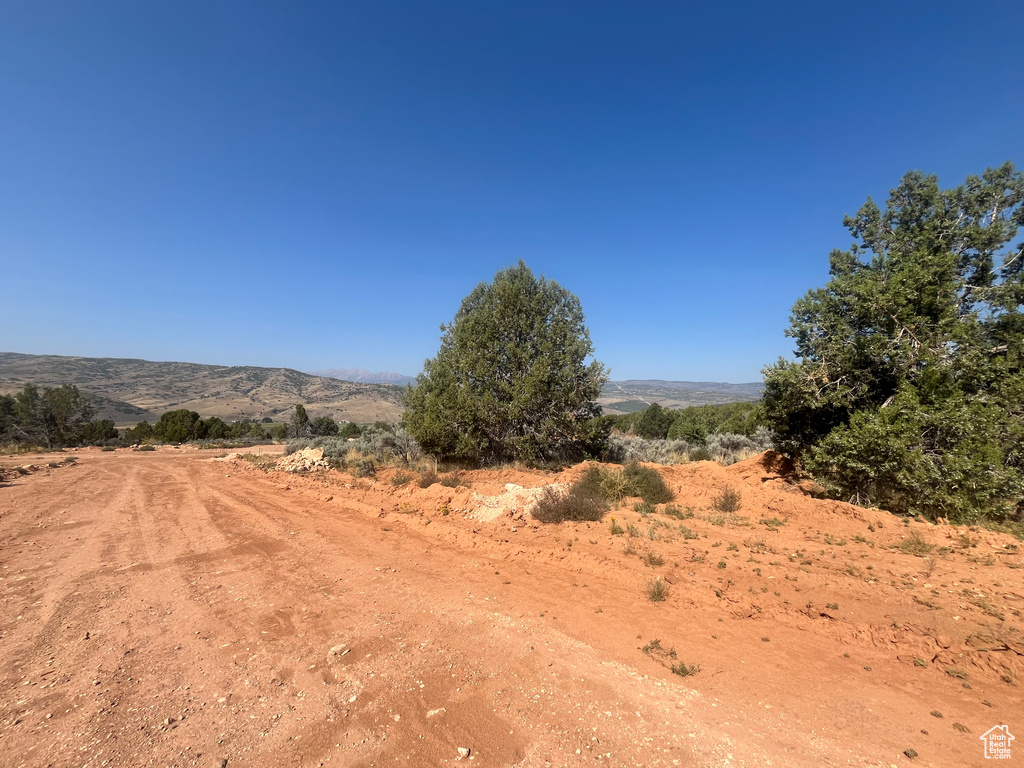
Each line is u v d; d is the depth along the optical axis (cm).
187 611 584
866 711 377
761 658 462
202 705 388
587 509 987
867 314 1280
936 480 983
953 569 657
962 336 1150
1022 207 1596
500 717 371
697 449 2153
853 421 1121
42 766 315
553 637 507
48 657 470
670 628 528
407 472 1750
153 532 994
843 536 849
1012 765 311
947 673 429
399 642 498
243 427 6028
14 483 1714
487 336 1822
